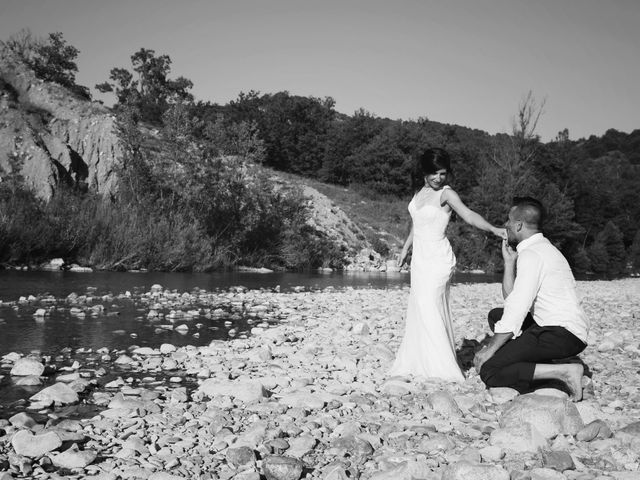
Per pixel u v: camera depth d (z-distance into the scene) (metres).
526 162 43.59
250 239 24.03
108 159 23.27
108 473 3.06
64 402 4.54
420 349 5.62
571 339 4.80
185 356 6.32
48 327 7.93
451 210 5.71
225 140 23.23
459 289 18.03
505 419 3.89
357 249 32.03
